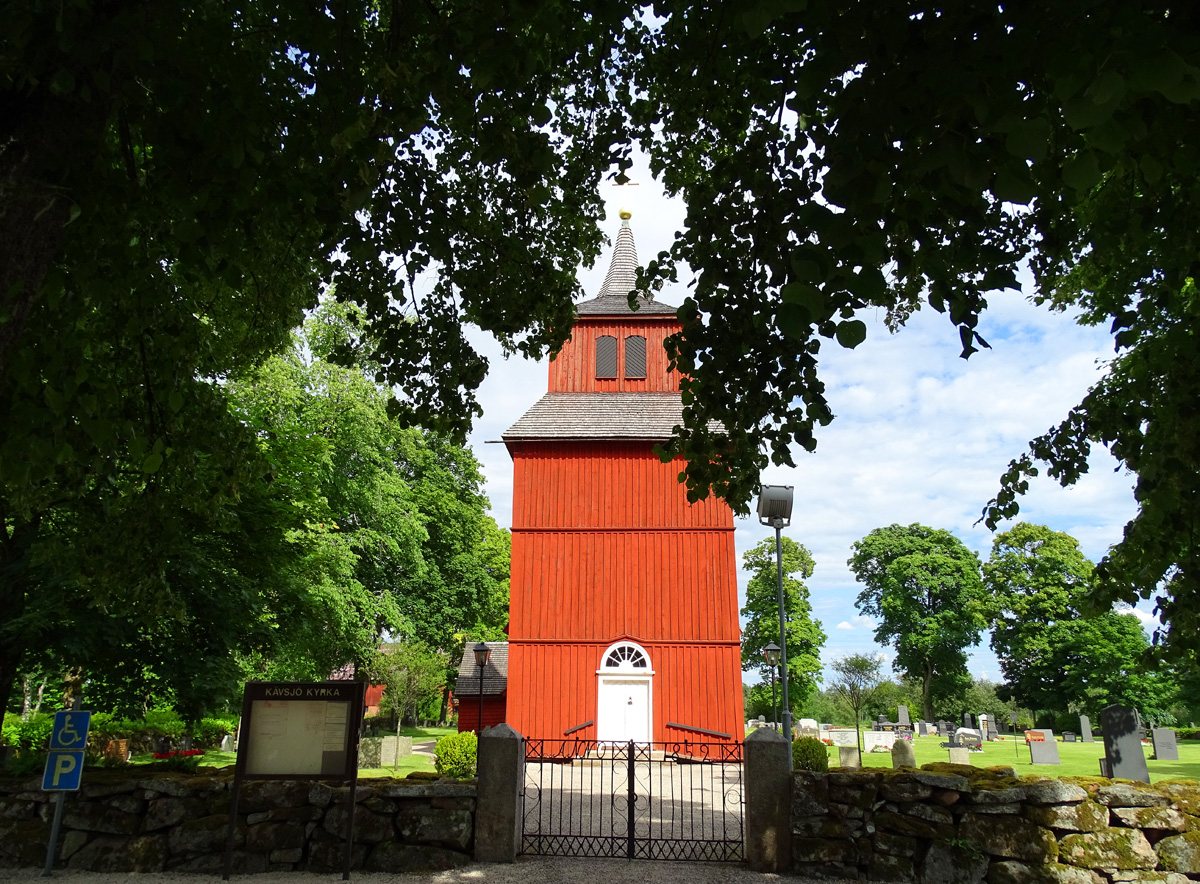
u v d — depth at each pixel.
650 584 21.23
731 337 6.14
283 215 4.85
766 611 43.84
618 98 7.42
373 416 27.23
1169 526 5.82
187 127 4.06
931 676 49.69
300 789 7.96
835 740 30.59
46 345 4.58
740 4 2.92
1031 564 45.66
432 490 34.09
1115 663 41.56
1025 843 7.21
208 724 21.75
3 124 3.84
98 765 9.78
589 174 7.74
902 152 3.24
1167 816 7.27
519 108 5.21
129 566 7.54
